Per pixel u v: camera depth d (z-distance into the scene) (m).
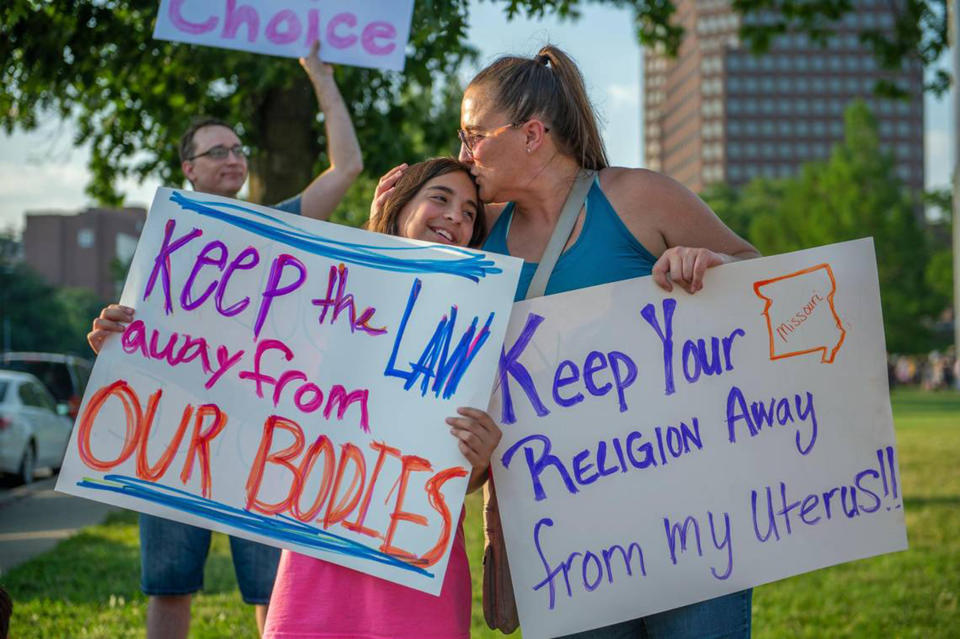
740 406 2.92
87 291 95.25
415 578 2.75
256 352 2.96
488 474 3.03
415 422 2.84
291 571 2.84
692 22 166.88
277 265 2.99
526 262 3.00
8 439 14.18
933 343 53.31
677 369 2.92
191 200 3.04
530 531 2.88
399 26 3.85
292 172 8.05
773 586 6.75
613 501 2.89
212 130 4.38
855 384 2.94
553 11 5.49
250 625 5.76
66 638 5.58
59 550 8.52
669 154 181.25
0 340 76.62
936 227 72.25
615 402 2.92
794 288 2.94
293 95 8.01
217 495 2.89
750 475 2.91
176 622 4.15
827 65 157.62
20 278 78.94
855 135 51.25
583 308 2.91
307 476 2.87
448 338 2.87
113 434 2.94
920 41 11.99
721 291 2.92
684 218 2.93
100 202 10.23
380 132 8.75
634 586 2.87
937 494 11.23
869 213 49.22
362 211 14.82
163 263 3.01
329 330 2.94
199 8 3.86
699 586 2.87
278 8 3.87
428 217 2.96
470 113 2.94
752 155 158.12
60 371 19.17
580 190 2.95
